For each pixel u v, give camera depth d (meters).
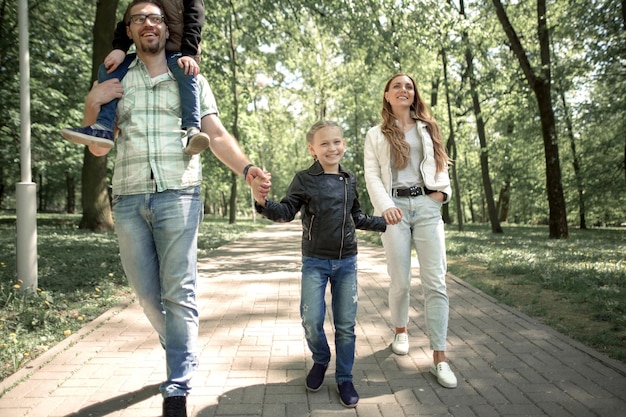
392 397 3.05
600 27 15.32
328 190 3.02
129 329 4.54
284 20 13.96
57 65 17.62
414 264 8.74
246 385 3.24
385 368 3.58
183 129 2.77
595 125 20.59
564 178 25.83
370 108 28.52
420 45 12.93
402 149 3.50
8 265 7.68
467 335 4.37
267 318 5.08
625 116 19.12
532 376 3.37
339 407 2.91
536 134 22.00
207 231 19.45
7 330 4.32
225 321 4.96
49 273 7.05
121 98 2.73
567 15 15.65
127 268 2.82
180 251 2.73
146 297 2.88
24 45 5.74
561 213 16.69
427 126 3.60
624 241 14.51
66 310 5.20
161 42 2.75
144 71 2.78
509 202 39.50
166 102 2.75
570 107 20.30
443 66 19.41
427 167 3.52
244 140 25.92
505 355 3.82
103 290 6.13
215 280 7.51
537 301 5.62
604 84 18.22
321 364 3.16
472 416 2.79
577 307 5.32
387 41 12.49
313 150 3.13
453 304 5.61
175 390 2.64
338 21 13.04
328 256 3.03
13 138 18.56
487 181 20.64
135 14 2.69
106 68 2.79
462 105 25.31
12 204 51.12
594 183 23.61
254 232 21.78
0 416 2.76
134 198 2.72
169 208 2.70
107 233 14.44
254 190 2.71
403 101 3.55
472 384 3.25
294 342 4.21
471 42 16.14
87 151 15.64
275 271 8.47
